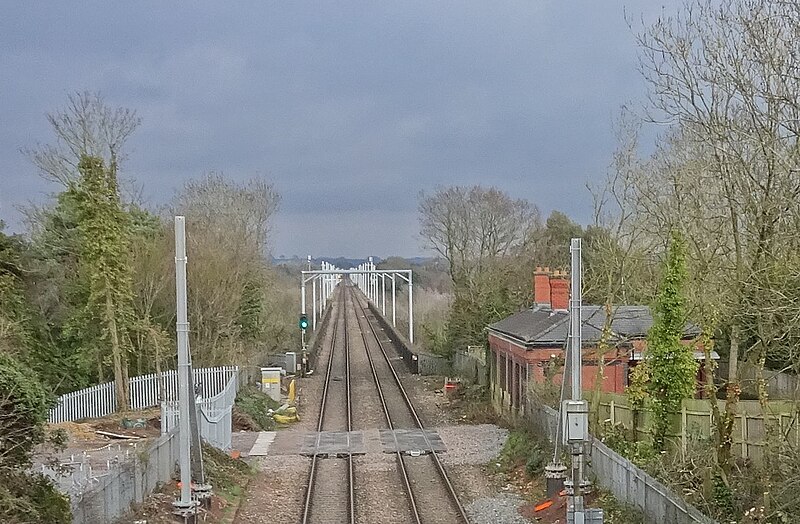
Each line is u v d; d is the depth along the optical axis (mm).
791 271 11695
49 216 36469
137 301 38062
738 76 12805
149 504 16891
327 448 27344
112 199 32250
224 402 29328
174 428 21344
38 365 29891
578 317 15617
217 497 19547
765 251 12414
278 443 28438
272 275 63750
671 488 16312
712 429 18500
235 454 25250
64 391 33188
